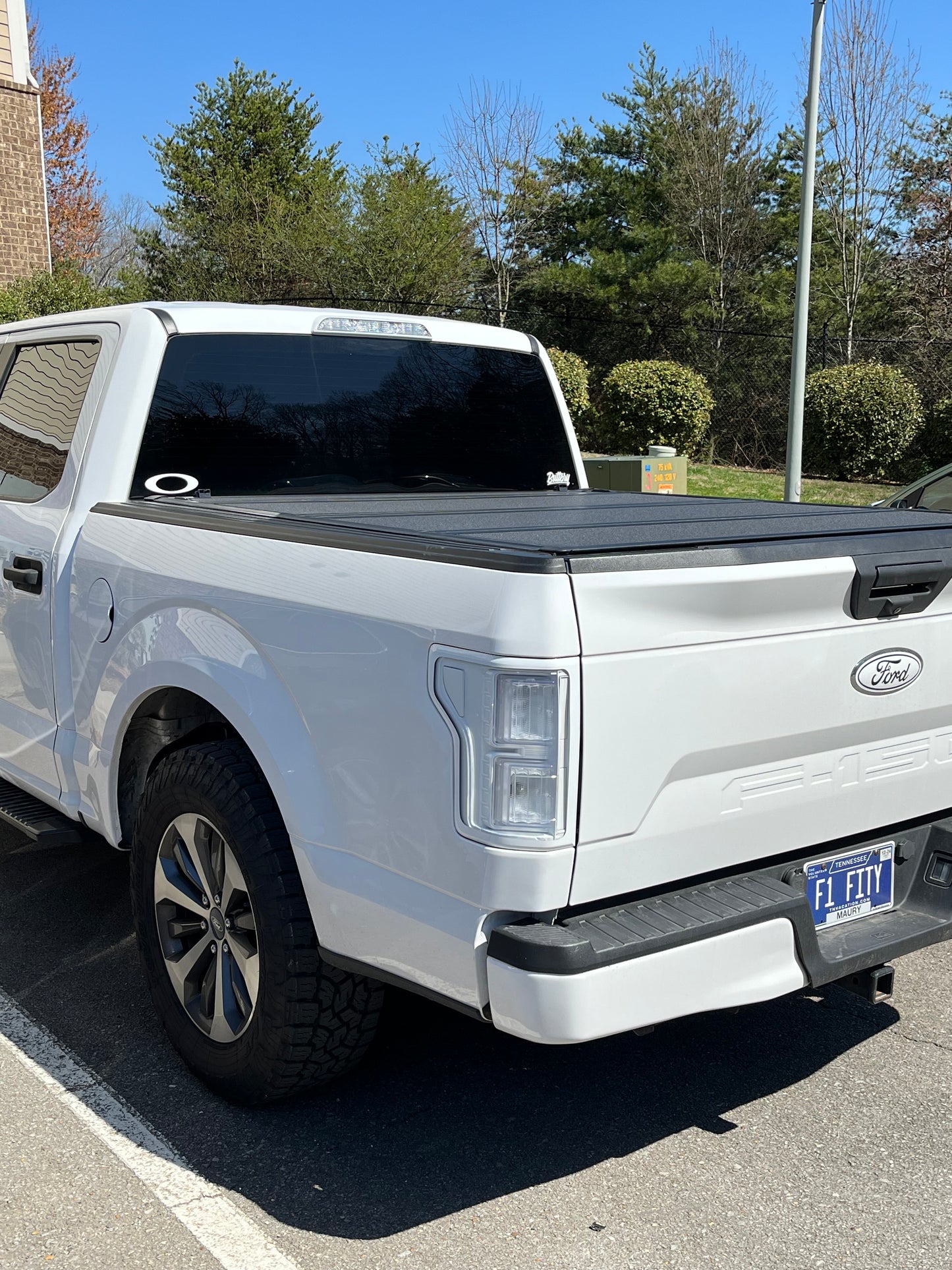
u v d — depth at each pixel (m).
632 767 2.12
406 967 2.29
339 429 3.91
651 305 32.12
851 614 2.43
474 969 2.13
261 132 37.91
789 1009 3.46
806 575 2.30
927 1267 2.30
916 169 27.70
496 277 34.31
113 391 3.49
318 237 29.38
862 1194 2.54
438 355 4.19
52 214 41.12
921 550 2.54
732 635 2.24
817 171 30.23
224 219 32.38
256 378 3.70
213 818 2.71
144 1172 2.59
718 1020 3.39
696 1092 2.98
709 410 22.42
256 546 2.68
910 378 23.03
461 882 2.13
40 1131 2.74
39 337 4.04
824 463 20.34
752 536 2.37
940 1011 3.44
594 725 2.06
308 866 2.45
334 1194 2.52
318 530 2.56
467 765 2.09
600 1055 3.18
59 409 3.78
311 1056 2.65
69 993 3.47
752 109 32.06
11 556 3.74
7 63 16.58
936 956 3.85
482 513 3.15
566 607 2.01
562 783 2.04
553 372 4.60
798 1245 2.36
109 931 3.92
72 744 3.49
